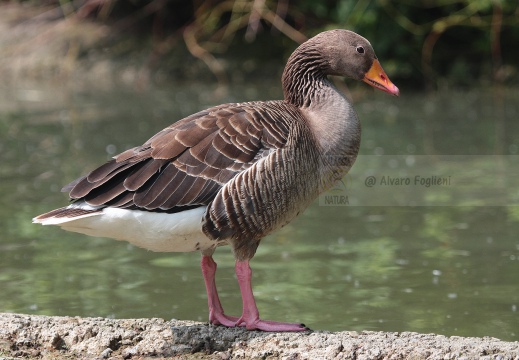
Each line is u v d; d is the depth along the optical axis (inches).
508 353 323.9
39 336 349.4
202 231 343.9
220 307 368.5
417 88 985.5
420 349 326.6
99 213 329.7
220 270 487.8
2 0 1123.9
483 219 565.3
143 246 353.1
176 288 458.6
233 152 346.9
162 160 340.8
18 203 588.1
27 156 708.7
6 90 992.9
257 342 343.0
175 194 337.4
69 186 344.2
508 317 413.7
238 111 362.0
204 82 1016.2
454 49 1016.2
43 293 447.2
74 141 752.3
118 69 1033.5
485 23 983.6
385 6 967.6
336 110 384.2
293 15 1026.1
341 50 400.8
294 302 434.9
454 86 983.6
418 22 995.9
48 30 1077.8
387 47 970.1
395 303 434.0
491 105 901.2
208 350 344.2
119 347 347.9
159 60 1036.5
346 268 485.7
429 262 491.2
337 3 1001.5
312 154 367.2
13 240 531.2
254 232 352.5
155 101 919.7
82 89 989.8
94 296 444.1
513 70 991.6
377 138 767.1
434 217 573.9
